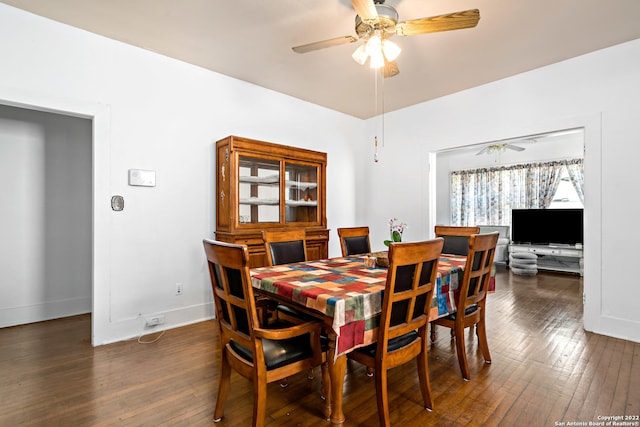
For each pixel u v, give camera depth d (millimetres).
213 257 1520
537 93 3209
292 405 1773
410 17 2334
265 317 2088
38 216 3201
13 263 3066
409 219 4363
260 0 2152
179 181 3064
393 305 1543
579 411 1695
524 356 2371
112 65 2684
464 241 2895
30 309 3148
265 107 3725
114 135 2697
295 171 3711
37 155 3193
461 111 3809
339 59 3008
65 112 2504
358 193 4891
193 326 3027
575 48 2807
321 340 1701
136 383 1974
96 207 2607
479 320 2271
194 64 3135
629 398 1812
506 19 2357
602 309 2818
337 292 1541
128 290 2760
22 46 2309
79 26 2496
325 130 4410
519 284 4805
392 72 2559
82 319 3248
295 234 2691
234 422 1605
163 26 2482
